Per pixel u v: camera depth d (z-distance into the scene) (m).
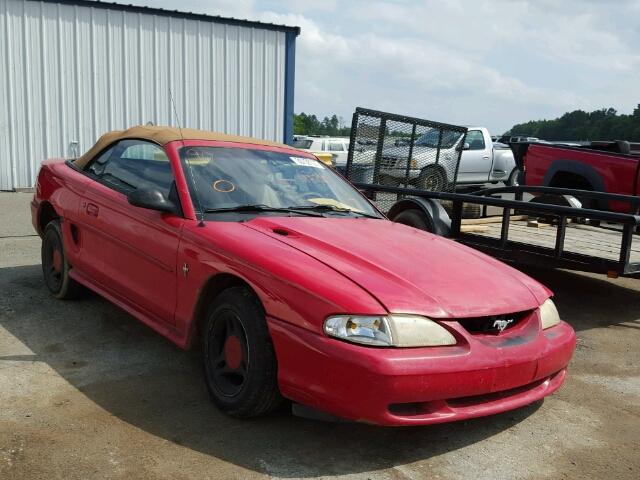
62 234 4.82
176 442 2.96
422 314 2.84
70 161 5.28
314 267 3.02
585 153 8.23
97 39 13.62
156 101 14.36
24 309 4.80
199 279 3.38
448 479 2.80
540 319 3.30
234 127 15.30
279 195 4.07
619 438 3.33
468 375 2.81
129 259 4.00
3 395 3.35
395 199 7.38
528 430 3.37
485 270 3.49
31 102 13.25
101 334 4.36
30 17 12.99
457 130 8.72
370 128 7.90
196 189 3.79
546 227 7.20
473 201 5.95
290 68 15.83
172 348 4.18
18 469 2.65
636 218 4.76
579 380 4.18
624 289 6.86
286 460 2.86
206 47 14.70
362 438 3.13
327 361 2.73
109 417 3.17
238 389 3.18
